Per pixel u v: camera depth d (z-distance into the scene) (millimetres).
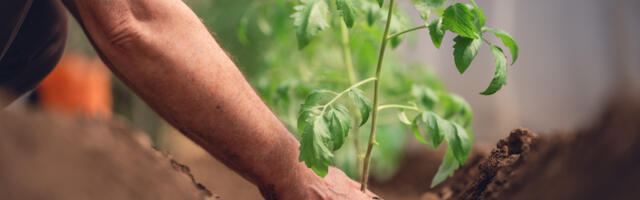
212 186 2936
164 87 1296
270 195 1372
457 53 1370
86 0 1273
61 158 1161
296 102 2264
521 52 4496
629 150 1306
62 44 1604
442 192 1746
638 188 1249
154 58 1287
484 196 1503
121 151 1245
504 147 1549
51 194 1130
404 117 1509
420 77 2664
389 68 2545
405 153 3592
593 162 1340
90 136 1223
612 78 3768
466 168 1761
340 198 1396
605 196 1272
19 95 1585
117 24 1276
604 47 4012
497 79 1372
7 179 1112
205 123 1312
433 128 1440
